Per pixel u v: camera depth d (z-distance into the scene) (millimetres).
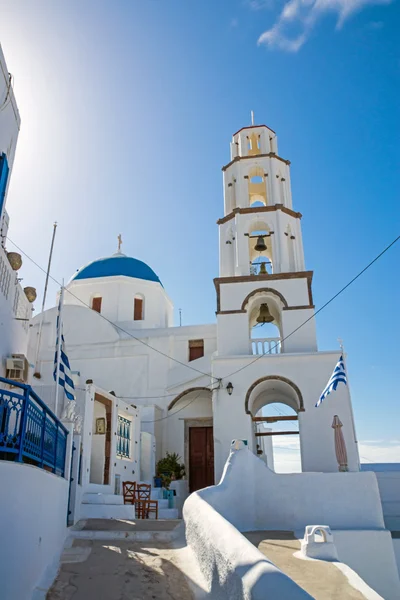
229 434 19922
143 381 26203
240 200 24891
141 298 31922
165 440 24391
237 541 6074
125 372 26656
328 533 9938
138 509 15938
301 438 19422
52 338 28016
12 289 12500
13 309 12773
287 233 24297
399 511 20109
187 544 9898
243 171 25578
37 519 7086
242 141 26703
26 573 6371
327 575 8344
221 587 5984
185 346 26891
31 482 6715
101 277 31516
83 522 12531
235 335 21922
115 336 27500
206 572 7219
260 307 24234
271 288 22375
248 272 23172
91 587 7219
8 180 11500
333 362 20391
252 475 14188
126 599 6781
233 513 13047
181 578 7797
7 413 6527
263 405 24812
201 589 7000
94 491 15234
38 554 7145
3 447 6281
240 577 5039
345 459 15617
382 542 12578
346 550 12477
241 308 22266
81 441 14352
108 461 16828
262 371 20625
